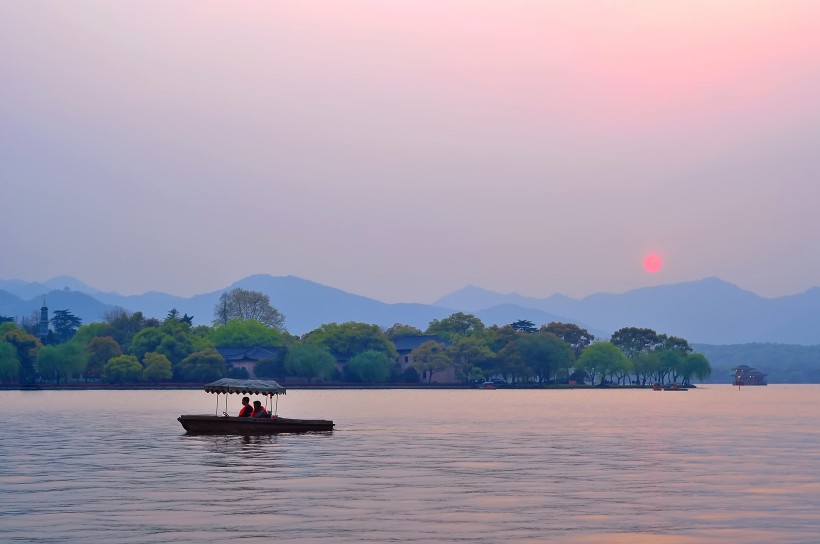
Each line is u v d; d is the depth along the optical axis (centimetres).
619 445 9744
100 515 5128
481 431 11962
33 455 8419
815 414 17462
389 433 11400
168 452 8688
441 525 4875
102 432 11400
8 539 4503
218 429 11075
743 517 5125
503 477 6806
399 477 6781
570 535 4638
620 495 5912
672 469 7356
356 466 7500
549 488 6219
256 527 4806
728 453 8781
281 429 11212
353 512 5250
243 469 7256
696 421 14750
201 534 4622
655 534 4656
